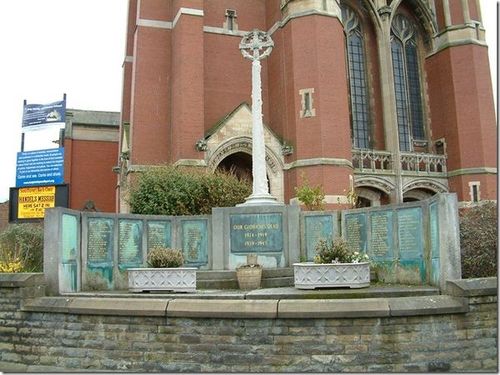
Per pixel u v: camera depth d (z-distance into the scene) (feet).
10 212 71.00
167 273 30.50
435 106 103.19
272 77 89.35
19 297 28.91
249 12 93.50
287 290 29.84
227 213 40.50
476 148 95.25
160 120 85.92
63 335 27.71
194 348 25.61
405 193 98.58
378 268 35.14
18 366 27.99
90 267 34.06
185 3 83.87
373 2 99.76
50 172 78.54
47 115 85.15
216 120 87.81
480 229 35.96
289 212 39.91
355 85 99.04
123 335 26.58
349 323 24.71
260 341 25.03
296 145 78.64
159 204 60.29
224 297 27.27
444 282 27.30
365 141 98.22
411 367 24.43
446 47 100.12
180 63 81.92
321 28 80.12
